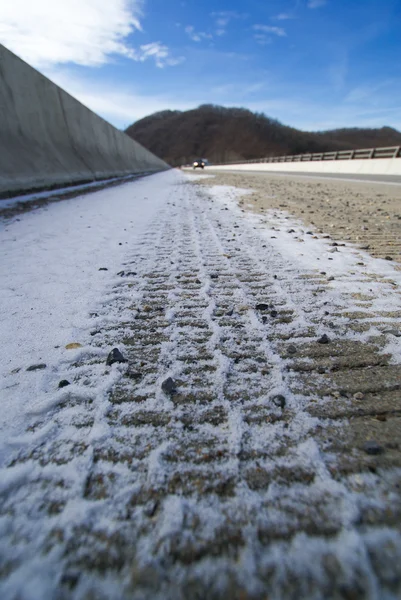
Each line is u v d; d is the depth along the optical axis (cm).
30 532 86
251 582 75
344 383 143
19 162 682
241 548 82
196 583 75
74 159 984
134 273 279
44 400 133
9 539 85
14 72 693
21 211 550
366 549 81
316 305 216
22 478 102
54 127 895
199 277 270
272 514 90
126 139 1914
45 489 98
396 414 126
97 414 127
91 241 378
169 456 109
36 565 79
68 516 90
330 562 78
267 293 237
